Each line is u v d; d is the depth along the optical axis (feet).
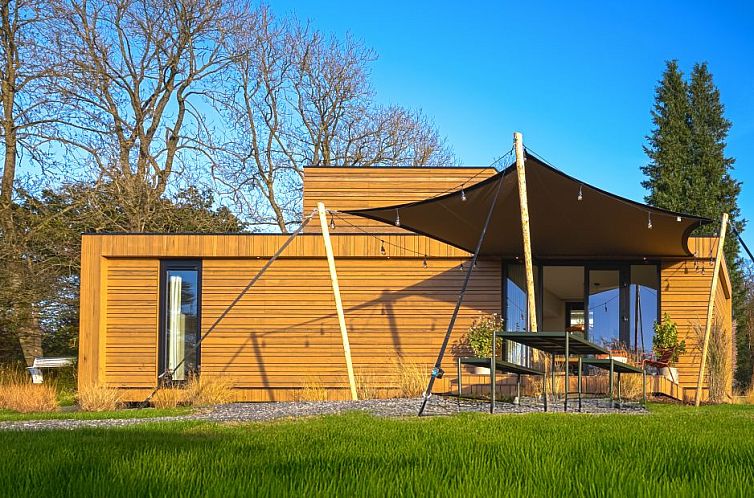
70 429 21.59
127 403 47.60
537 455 13.47
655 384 41.42
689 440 16.25
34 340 77.00
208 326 48.96
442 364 48.34
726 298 58.34
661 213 36.01
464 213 38.04
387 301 49.11
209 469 11.83
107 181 79.97
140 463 12.32
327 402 37.63
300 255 48.73
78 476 11.17
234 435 18.63
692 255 46.68
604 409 31.32
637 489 9.91
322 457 13.52
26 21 78.07
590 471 11.44
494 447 14.98
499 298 48.73
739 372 102.47
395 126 102.42
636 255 46.83
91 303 47.91
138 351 48.47
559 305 57.47
